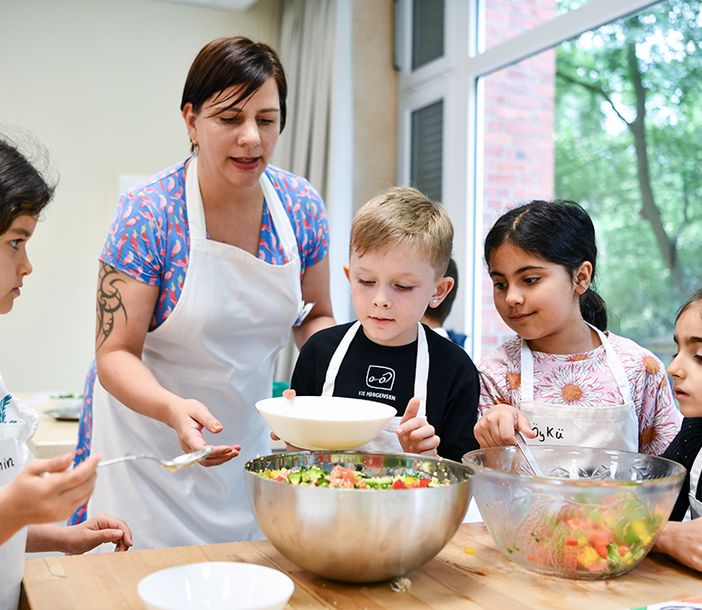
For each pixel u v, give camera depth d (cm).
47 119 388
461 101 350
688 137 252
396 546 91
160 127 406
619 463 118
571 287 147
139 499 156
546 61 311
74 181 392
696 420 130
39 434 230
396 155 394
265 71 134
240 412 162
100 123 396
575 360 153
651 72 265
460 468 104
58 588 94
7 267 105
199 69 135
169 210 146
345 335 147
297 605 90
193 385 156
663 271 262
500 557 109
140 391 130
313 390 147
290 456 109
